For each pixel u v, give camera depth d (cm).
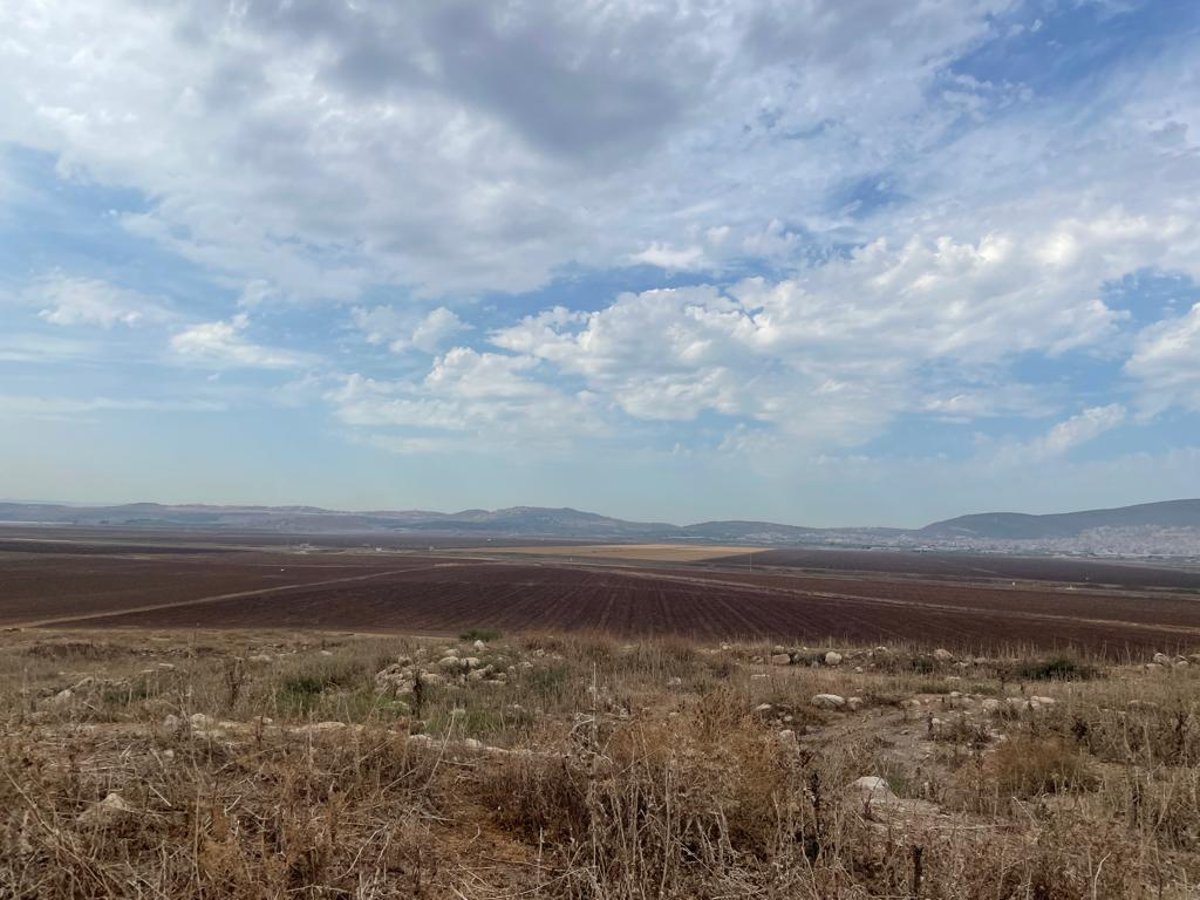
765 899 377
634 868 387
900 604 5953
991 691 1495
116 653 2498
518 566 10825
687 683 1523
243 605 4859
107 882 330
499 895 384
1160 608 6238
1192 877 449
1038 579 11906
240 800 427
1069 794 620
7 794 375
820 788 490
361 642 2605
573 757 520
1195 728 802
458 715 984
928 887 382
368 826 432
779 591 7300
